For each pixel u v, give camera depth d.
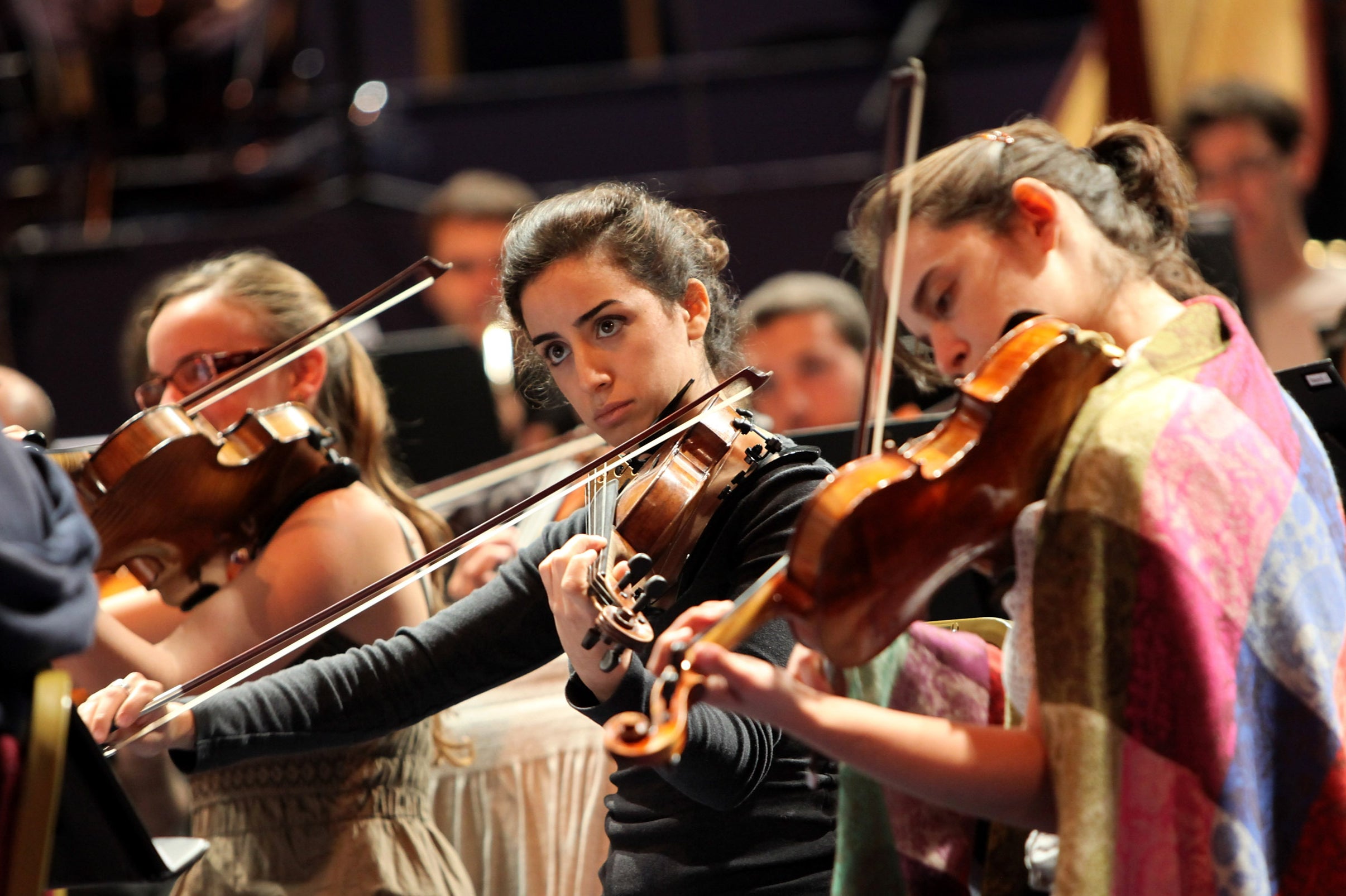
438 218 14.68
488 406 12.46
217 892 8.21
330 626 7.50
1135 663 5.03
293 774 8.31
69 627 4.95
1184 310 5.84
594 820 9.37
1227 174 14.57
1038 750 5.16
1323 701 5.22
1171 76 17.34
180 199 18.39
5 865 4.73
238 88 18.75
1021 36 17.84
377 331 16.97
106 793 5.34
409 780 8.65
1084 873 4.87
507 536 11.12
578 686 6.27
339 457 8.58
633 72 18.69
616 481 7.47
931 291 5.97
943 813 6.07
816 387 13.49
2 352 16.94
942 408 10.30
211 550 8.48
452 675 7.35
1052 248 5.87
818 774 6.61
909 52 17.27
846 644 5.14
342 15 17.89
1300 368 7.56
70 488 5.39
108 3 18.33
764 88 18.56
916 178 6.07
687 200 17.25
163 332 9.34
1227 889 4.94
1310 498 5.55
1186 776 4.97
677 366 7.08
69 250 17.00
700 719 6.07
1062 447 5.42
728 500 6.76
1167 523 5.07
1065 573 5.17
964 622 6.91
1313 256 15.35
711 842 6.52
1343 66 17.81
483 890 9.32
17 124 18.66
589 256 6.97
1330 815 5.21
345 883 8.19
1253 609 5.14
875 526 5.05
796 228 17.14
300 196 18.38
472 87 18.72
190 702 7.70
